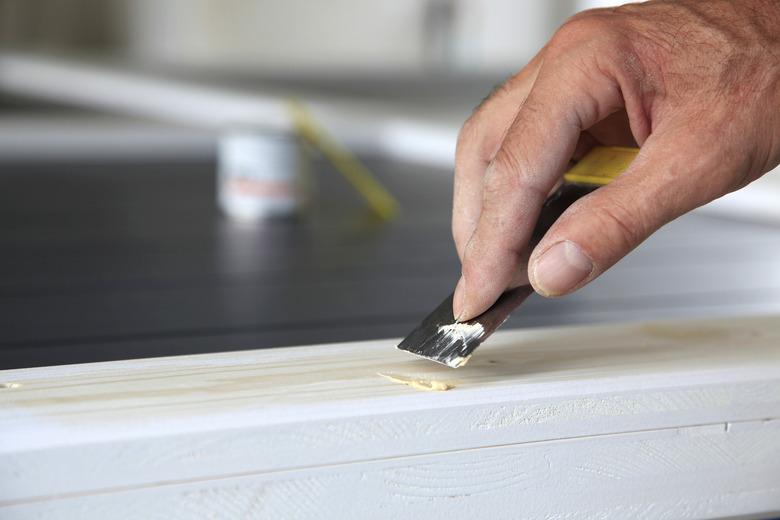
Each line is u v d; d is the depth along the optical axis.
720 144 0.60
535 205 0.62
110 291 1.07
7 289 1.08
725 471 0.65
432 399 0.57
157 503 0.52
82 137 2.17
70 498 0.51
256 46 4.61
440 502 0.58
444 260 1.27
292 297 1.06
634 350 0.69
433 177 2.00
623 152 0.68
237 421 0.53
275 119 2.58
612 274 1.21
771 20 0.64
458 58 4.64
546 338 0.73
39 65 3.44
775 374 0.65
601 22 0.65
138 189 1.76
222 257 1.25
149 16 4.46
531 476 0.60
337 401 0.56
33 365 0.81
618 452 0.62
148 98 2.95
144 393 0.57
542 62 0.68
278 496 0.54
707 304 1.07
